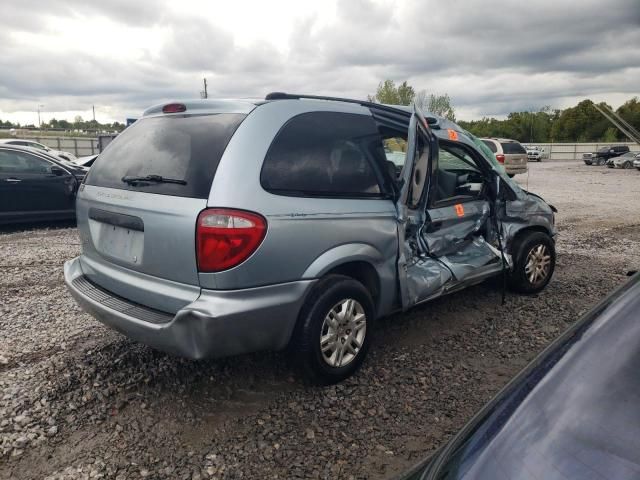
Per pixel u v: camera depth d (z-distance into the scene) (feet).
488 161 16.47
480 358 13.19
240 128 10.20
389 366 12.66
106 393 11.18
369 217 11.70
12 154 30.30
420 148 13.11
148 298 10.43
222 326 9.38
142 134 11.88
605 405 4.26
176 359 12.79
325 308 10.88
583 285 19.36
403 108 14.24
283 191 10.24
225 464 9.02
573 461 3.88
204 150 10.17
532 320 15.71
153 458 9.18
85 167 35.42
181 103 11.57
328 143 11.43
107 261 11.59
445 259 14.96
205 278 9.47
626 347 4.70
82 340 13.96
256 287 9.78
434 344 14.01
